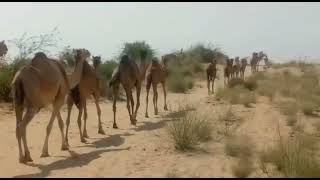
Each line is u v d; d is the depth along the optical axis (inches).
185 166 392.5
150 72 719.1
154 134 541.3
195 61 1620.3
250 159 409.1
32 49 823.7
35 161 417.7
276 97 864.9
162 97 987.3
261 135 515.8
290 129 553.0
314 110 702.5
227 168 385.4
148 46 1657.2
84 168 390.3
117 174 369.4
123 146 480.1
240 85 1027.3
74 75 502.3
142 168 386.9
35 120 646.5
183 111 713.6
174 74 1284.4
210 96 954.7
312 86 965.8
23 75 405.7
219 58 1979.6
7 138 521.0
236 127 563.5
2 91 764.0
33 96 408.5
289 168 362.9
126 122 650.2
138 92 651.5
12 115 676.7
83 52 513.7
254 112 689.6
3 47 780.6
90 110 771.4
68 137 535.5
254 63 1744.6
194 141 462.9
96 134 556.7
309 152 426.9
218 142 481.7
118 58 1363.2
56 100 454.0
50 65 434.6
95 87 546.3
